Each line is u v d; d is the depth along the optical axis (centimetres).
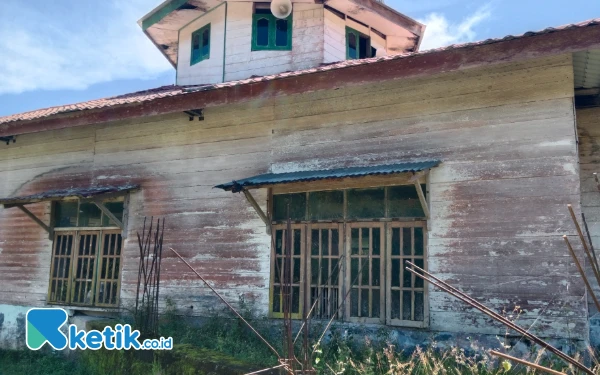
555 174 630
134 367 696
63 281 970
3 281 1034
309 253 758
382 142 740
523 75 664
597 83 703
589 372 324
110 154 972
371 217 728
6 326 1005
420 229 699
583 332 591
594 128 739
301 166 794
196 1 1109
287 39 1090
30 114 1037
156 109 840
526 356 583
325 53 1063
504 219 649
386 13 1113
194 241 861
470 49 626
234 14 1116
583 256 605
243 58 1096
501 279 639
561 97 640
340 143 771
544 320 609
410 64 664
